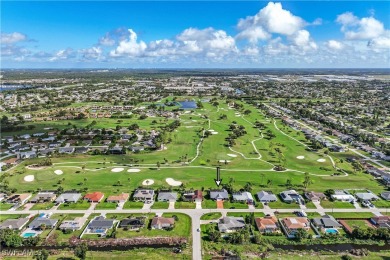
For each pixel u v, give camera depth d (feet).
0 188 433.07
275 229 338.95
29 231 336.08
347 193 422.82
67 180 469.98
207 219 362.94
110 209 384.88
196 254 301.02
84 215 370.32
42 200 404.98
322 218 354.74
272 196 410.11
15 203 395.55
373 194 420.36
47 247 311.68
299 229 330.34
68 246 312.71
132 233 334.24
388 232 324.39
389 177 472.85
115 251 305.94
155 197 417.08
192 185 454.81
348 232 336.90
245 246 313.94
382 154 591.37
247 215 367.45
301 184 458.50
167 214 373.20
